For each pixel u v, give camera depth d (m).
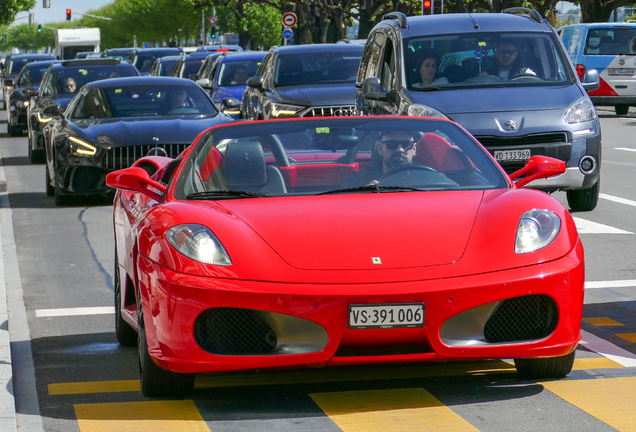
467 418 8.18
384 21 22.86
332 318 8.11
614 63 49.28
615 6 72.62
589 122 19.66
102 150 23.02
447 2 81.44
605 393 8.82
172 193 9.98
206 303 8.23
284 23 71.81
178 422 8.31
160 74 55.28
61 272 16.03
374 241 8.59
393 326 8.10
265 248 8.53
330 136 10.62
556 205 9.21
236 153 10.32
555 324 8.51
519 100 19.47
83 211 23.06
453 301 8.15
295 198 9.62
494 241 8.59
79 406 8.93
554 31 21.31
